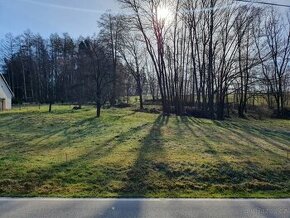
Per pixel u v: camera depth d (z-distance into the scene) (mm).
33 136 16000
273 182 8836
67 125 20828
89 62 41062
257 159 10734
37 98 68438
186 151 11734
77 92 54594
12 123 22453
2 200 7102
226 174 9156
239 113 39656
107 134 16141
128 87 52250
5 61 67938
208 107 33750
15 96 67750
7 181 8180
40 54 70438
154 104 49375
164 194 7711
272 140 15984
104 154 11141
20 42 68875
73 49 71312
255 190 8242
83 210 6500
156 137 14977
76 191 7777
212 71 32969
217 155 11195
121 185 8180
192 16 33719
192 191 8023
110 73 39906
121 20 38125
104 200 7160
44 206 6727
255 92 42969
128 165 9602
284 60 42469
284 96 45062
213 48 33500
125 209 6586
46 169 9195
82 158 10539
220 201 7238
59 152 11672
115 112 31219
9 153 11562
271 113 42188
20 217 6094
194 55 34688
